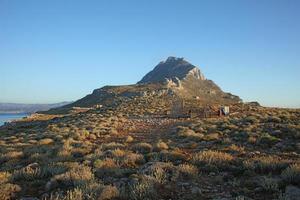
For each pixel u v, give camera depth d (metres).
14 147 26.91
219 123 36.62
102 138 31.59
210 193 10.94
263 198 10.23
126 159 16.22
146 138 30.09
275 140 22.69
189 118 55.69
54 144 27.25
